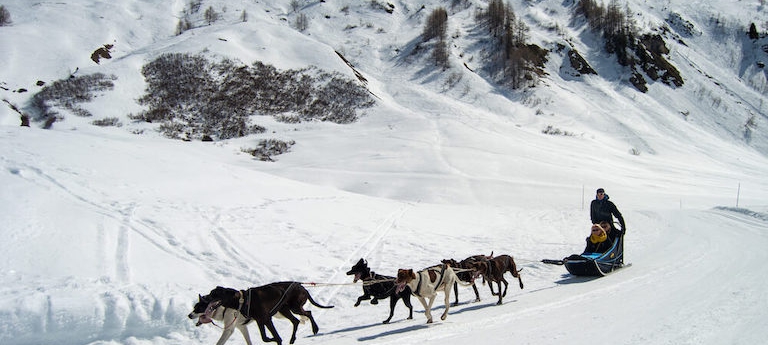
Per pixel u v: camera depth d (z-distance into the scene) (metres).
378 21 115.56
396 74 89.25
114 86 63.12
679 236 18.50
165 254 12.38
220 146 50.44
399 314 10.12
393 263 14.49
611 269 12.52
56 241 11.61
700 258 13.48
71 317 8.59
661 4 122.75
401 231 19.17
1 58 68.19
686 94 89.25
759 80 98.44
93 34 89.75
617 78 92.00
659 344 6.27
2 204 12.80
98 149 21.27
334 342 7.80
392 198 36.75
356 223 19.52
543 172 43.56
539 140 58.38
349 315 10.27
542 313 8.71
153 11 110.50
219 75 70.50
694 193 41.28
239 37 84.12
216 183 21.22
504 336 7.22
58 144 20.25
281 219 17.70
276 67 76.31
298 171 43.00
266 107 66.38
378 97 73.56
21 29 80.25
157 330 9.07
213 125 59.34
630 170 49.94
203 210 16.78
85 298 9.05
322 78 74.75
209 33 83.81
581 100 81.88
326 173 42.53
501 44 95.19
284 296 7.88
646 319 7.53
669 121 78.25
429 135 54.88
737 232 18.34
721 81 95.94
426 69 88.88
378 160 46.25
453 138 53.78
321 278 12.57
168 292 9.96
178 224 14.68
